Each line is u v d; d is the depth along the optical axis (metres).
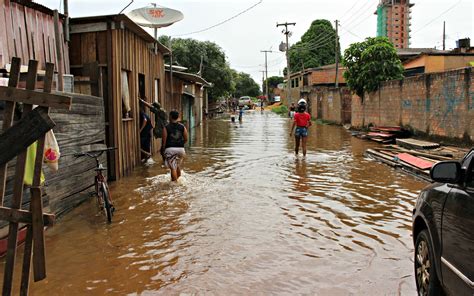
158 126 13.33
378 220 7.30
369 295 4.61
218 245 6.12
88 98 8.93
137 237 6.50
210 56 46.88
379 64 23.89
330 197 8.92
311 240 6.31
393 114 21.30
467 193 3.56
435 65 27.78
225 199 8.74
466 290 3.35
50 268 5.38
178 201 8.60
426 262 4.32
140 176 11.31
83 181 8.64
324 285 4.84
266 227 6.91
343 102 31.83
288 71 54.94
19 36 8.31
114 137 10.68
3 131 4.01
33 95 4.01
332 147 18.20
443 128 16.14
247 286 4.83
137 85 12.89
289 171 12.08
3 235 5.63
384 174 11.56
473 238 3.27
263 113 62.00
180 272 5.23
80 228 6.95
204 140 22.00
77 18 10.51
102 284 4.93
